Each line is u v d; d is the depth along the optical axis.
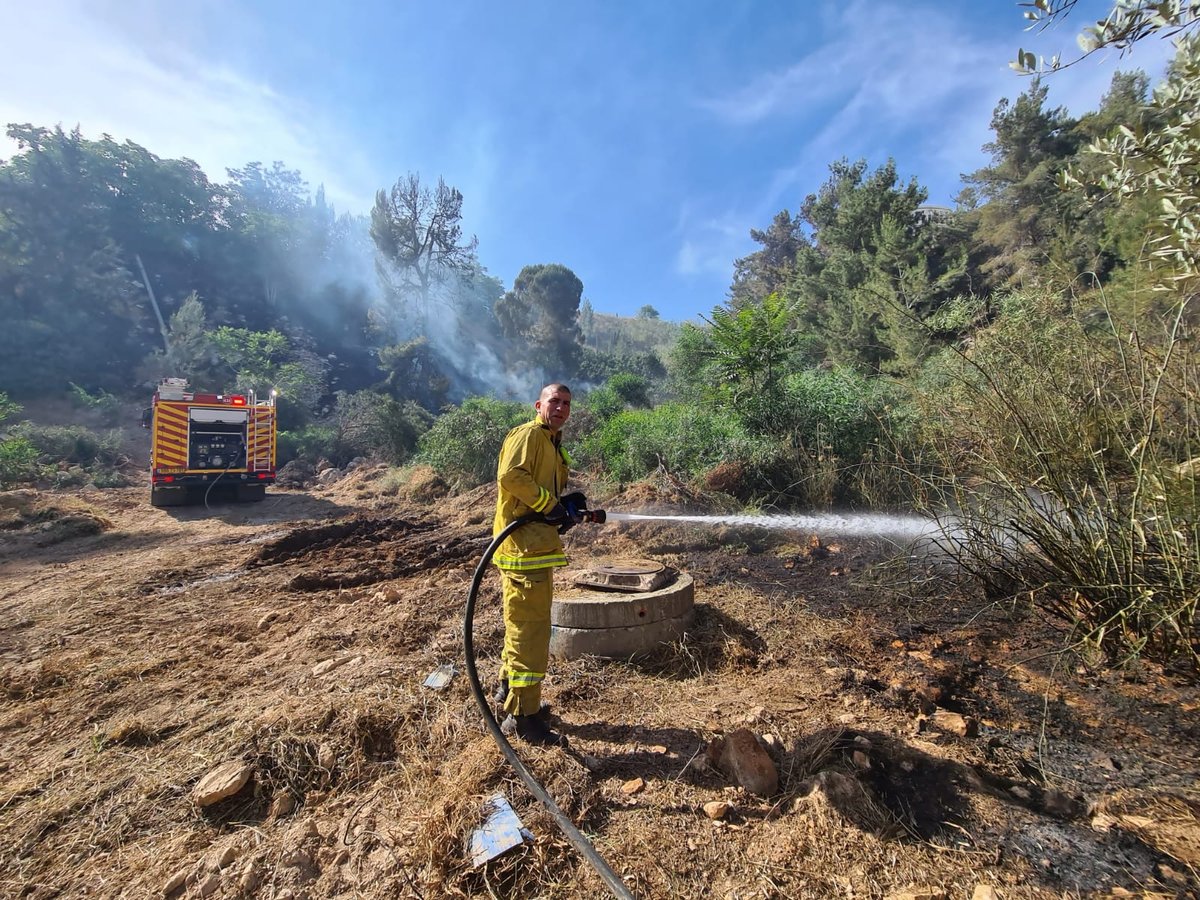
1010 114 17.41
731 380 9.24
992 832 2.14
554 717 3.02
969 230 18.16
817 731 2.73
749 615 4.18
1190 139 2.43
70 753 2.92
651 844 2.11
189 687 3.62
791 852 2.05
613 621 3.63
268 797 2.50
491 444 12.61
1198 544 2.85
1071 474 3.41
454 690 3.23
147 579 6.60
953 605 4.14
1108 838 2.08
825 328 17.52
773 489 7.41
